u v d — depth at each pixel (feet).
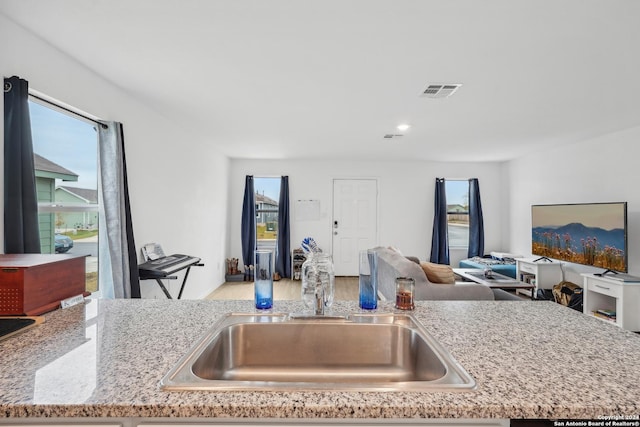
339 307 4.31
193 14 5.37
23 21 5.59
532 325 3.61
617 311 10.57
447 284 9.73
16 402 2.04
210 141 14.64
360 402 2.10
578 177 14.12
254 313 4.00
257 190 19.63
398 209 19.63
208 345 3.06
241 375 3.58
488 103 9.43
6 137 5.46
